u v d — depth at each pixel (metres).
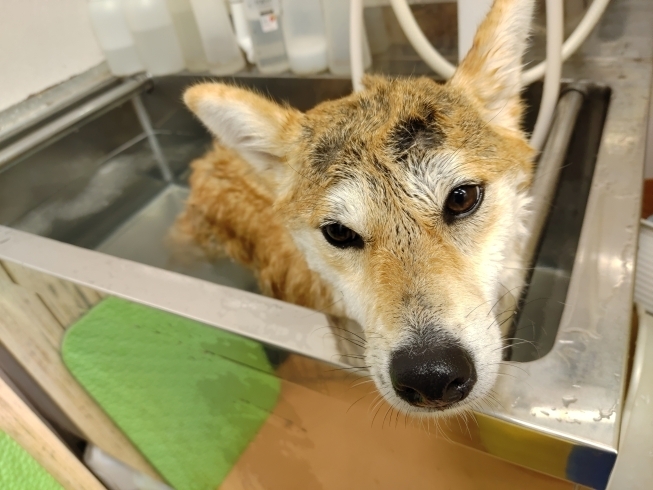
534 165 0.29
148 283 0.23
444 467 0.20
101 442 0.39
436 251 0.22
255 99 0.28
